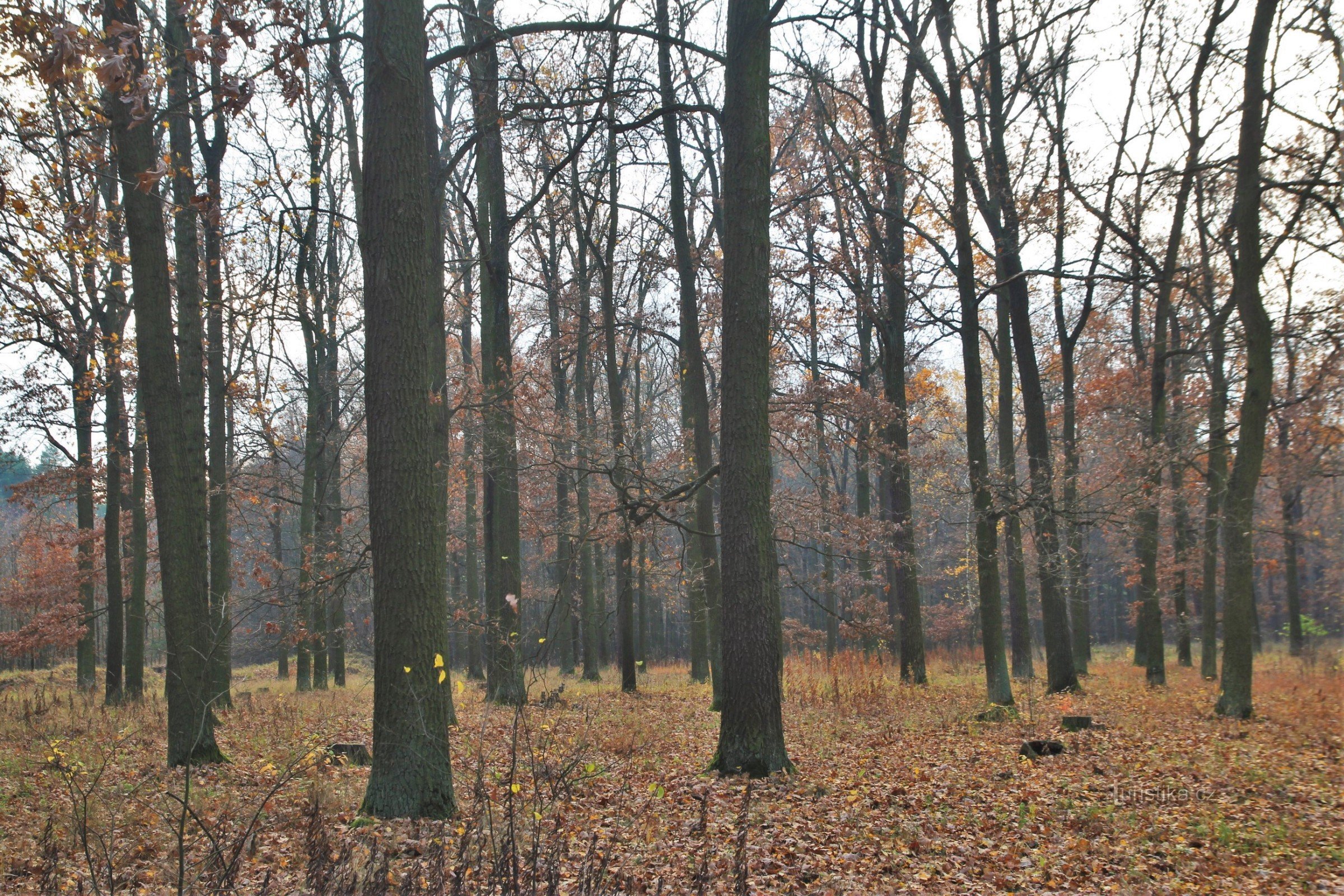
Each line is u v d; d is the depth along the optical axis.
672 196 17.25
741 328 9.65
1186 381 24.03
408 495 7.28
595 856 5.34
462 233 26.42
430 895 4.64
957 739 11.86
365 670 33.38
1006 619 43.28
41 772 8.90
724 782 8.88
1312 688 16.97
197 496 10.00
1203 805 8.00
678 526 13.37
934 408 28.59
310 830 5.70
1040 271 15.17
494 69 15.21
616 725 12.85
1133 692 17.62
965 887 6.03
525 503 23.86
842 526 18.94
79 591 22.23
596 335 25.27
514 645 6.84
